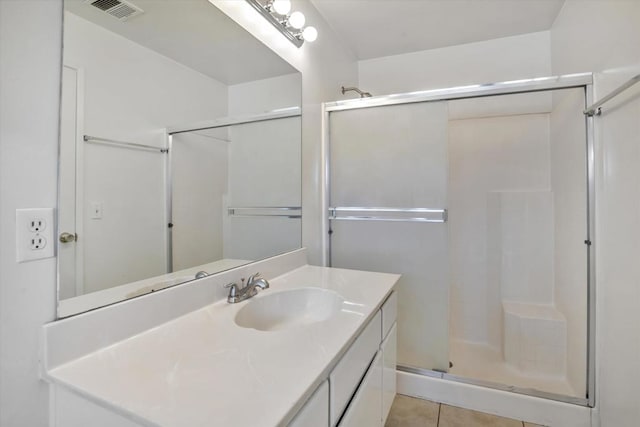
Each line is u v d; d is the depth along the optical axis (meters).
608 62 1.47
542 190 2.53
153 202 1.09
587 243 1.67
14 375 0.72
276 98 1.71
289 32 1.72
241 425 0.56
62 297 0.81
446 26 2.36
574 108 1.95
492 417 1.79
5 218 0.71
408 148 2.03
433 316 1.99
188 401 0.63
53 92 0.79
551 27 2.35
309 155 2.04
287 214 1.82
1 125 0.70
